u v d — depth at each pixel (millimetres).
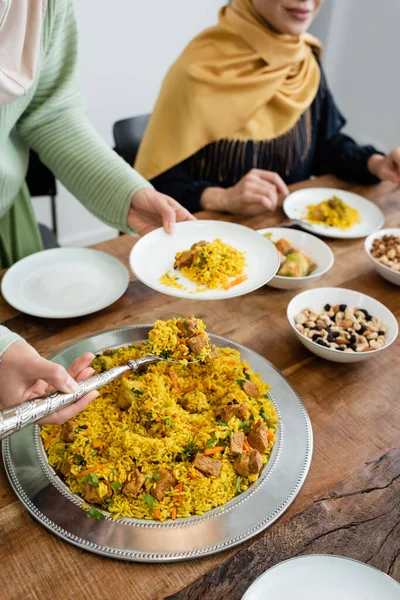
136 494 833
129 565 763
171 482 845
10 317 1220
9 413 750
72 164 1367
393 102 3184
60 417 833
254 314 1281
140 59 2855
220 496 845
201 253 1138
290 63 1996
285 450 933
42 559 764
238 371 1037
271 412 983
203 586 745
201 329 1015
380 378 1122
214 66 1946
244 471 870
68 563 761
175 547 774
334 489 888
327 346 1123
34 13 1053
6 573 746
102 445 895
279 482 877
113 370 926
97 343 1124
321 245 1433
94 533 786
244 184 1621
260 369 1092
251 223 1616
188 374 1030
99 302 1244
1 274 1342
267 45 1933
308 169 2236
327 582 710
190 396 980
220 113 1946
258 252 1220
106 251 1456
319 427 1001
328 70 3439
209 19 3006
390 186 1916
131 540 780
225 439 904
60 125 1368
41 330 1188
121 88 2881
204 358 1012
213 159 2021
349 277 1432
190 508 826
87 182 1368
